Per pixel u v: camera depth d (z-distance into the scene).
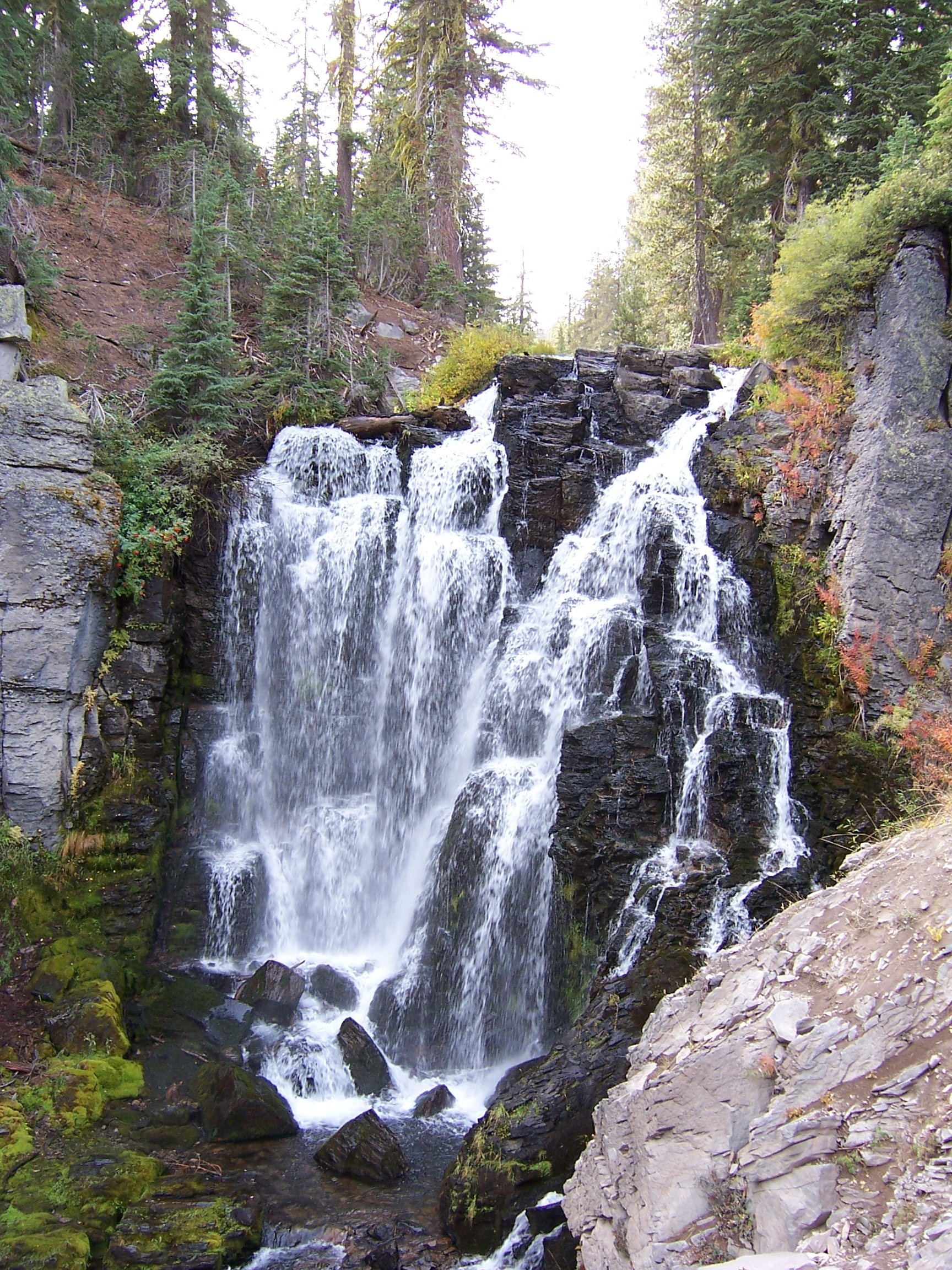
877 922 7.02
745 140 23.95
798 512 15.64
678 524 16.48
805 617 14.98
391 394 23.28
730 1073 6.70
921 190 15.03
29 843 13.97
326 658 17.86
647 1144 6.91
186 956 15.05
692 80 31.94
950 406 14.52
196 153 25.45
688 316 36.09
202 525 17.02
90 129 26.72
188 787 16.31
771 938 7.77
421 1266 9.21
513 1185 9.64
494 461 18.58
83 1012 12.34
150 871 14.88
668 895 12.48
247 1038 12.95
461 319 29.28
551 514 18.30
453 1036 13.70
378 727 17.70
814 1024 6.56
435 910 14.80
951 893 6.71
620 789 13.59
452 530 18.53
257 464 19.34
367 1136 10.77
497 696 16.33
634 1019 11.11
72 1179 9.89
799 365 16.72
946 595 13.94
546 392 19.77
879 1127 5.71
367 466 19.34
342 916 16.38
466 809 15.08
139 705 15.37
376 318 26.09
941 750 12.81
